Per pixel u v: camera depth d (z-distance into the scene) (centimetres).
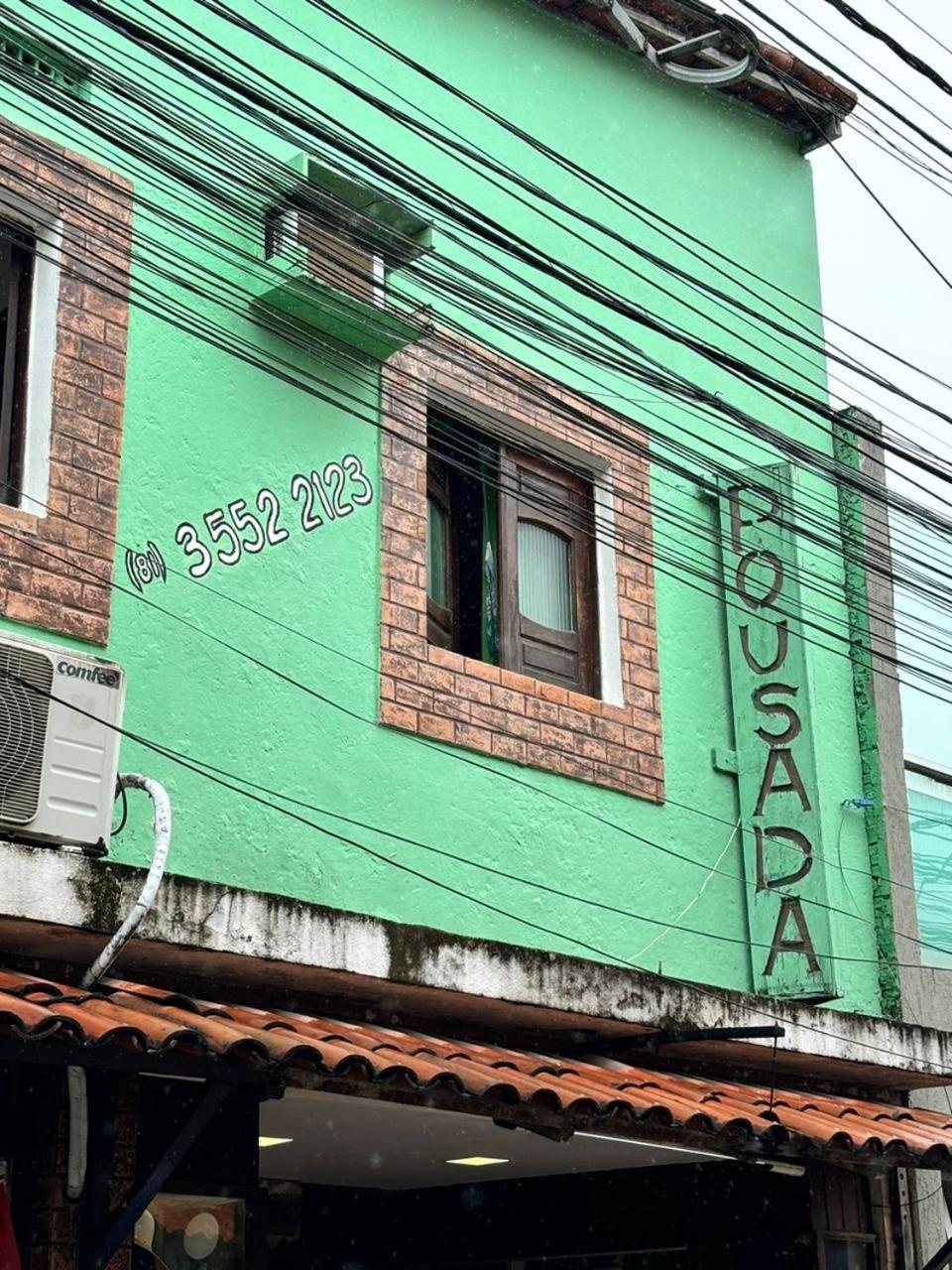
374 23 949
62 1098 639
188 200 829
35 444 750
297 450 846
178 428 799
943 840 1147
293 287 828
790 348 1126
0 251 766
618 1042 845
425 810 852
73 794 650
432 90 968
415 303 854
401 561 880
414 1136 826
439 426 913
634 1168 951
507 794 892
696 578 1033
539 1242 975
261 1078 612
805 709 984
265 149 864
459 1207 1015
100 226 791
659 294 1059
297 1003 746
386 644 860
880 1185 968
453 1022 804
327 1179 982
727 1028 838
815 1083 974
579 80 1058
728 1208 920
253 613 807
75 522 746
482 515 960
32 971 672
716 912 973
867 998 1025
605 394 1012
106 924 642
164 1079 682
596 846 927
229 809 773
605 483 1005
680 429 951
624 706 969
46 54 779
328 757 819
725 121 1142
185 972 705
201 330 820
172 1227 683
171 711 762
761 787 992
